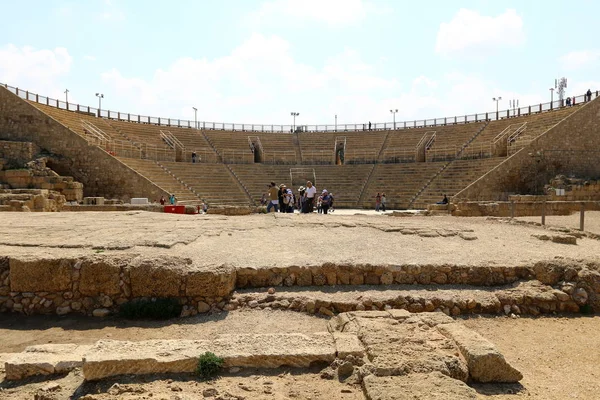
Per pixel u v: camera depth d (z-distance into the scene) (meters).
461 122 48.91
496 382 5.27
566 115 36.16
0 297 8.32
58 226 14.16
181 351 5.42
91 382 5.04
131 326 7.50
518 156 33.06
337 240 12.46
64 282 8.23
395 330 6.18
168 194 32.66
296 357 5.45
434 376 4.77
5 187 28.48
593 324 7.72
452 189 36.34
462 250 11.12
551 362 6.04
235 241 11.99
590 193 29.66
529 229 15.56
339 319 7.07
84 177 33.47
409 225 15.88
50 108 37.78
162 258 8.42
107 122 43.66
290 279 8.97
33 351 5.77
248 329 7.15
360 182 43.28
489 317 7.95
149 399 4.50
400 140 50.16
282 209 25.23
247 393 4.76
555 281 8.92
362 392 4.84
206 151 47.19
